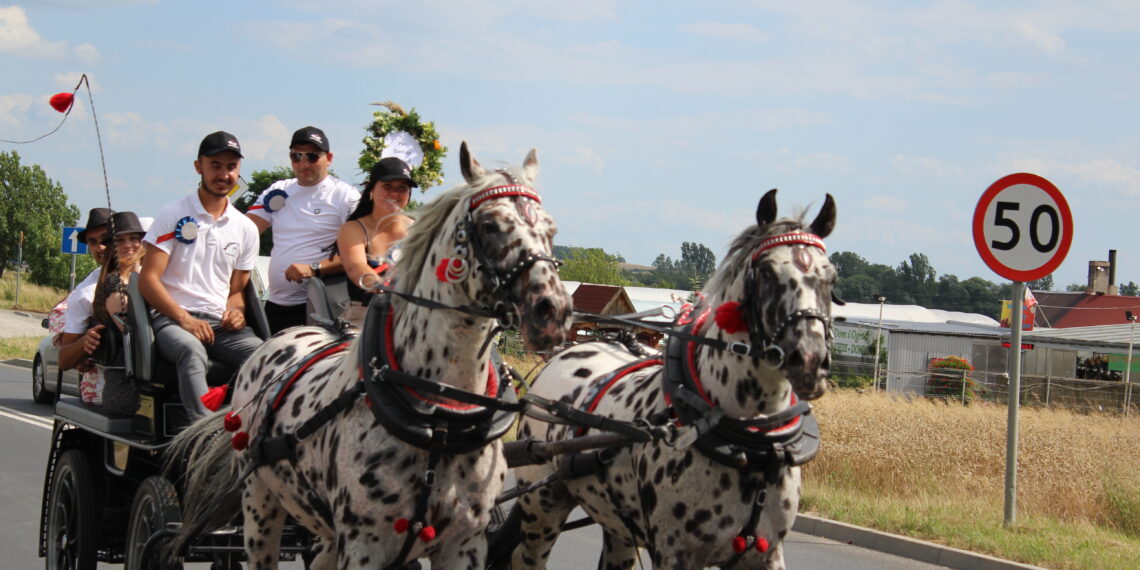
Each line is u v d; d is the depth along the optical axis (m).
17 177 64.38
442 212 4.36
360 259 6.25
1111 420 21.58
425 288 4.38
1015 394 9.71
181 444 5.74
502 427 4.44
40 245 58.34
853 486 11.46
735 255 4.79
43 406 16.11
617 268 75.38
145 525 5.79
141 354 6.15
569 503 6.14
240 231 7.01
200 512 5.48
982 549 8.69
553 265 3.98
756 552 4.87
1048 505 10.98
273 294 7.61
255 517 5.34
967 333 42.91
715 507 4.79
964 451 13.01
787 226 4.70
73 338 7.35
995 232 9.66
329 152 7.72
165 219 6.62
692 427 4.69
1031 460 12.93
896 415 15.59
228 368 6.61
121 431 6.31
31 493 9.81
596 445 4.86
